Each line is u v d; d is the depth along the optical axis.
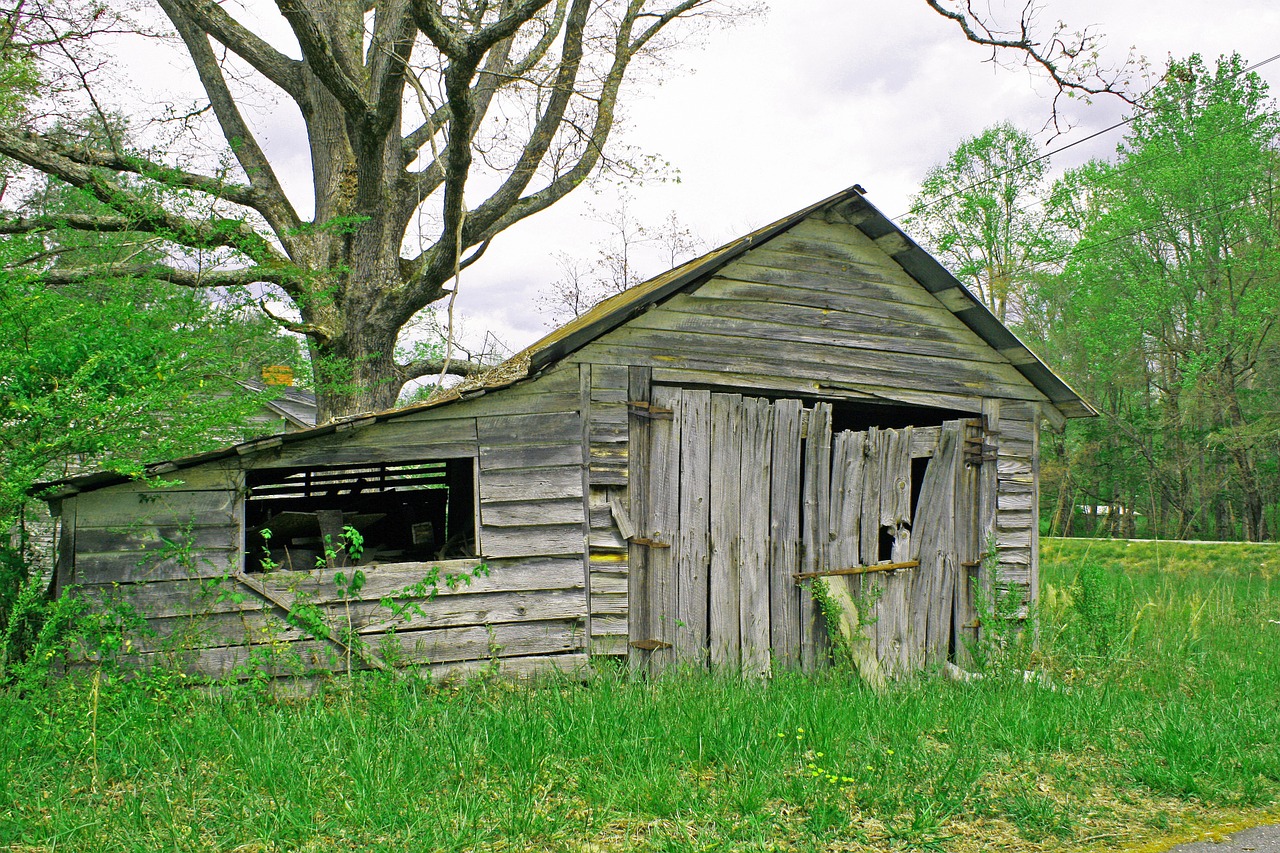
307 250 15.15
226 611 7.59
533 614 8.23
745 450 9.11
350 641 7.67
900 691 8.09
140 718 6.39
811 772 5.46
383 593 7.89
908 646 9.61
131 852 4.46
